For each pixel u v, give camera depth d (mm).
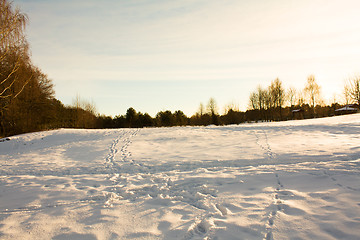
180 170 8250
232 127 23203
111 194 5777
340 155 8734
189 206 4816
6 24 8172
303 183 5637
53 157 12523
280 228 3629
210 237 3523
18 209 4957
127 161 10516
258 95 55219
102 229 3936
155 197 5523
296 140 13805
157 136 18578
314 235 3365
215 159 9781
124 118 62719
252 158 9492
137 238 3602
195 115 59938
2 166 10523
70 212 4703
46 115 33906
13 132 28812
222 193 5441
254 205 4590
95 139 18594
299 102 56250
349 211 3961
